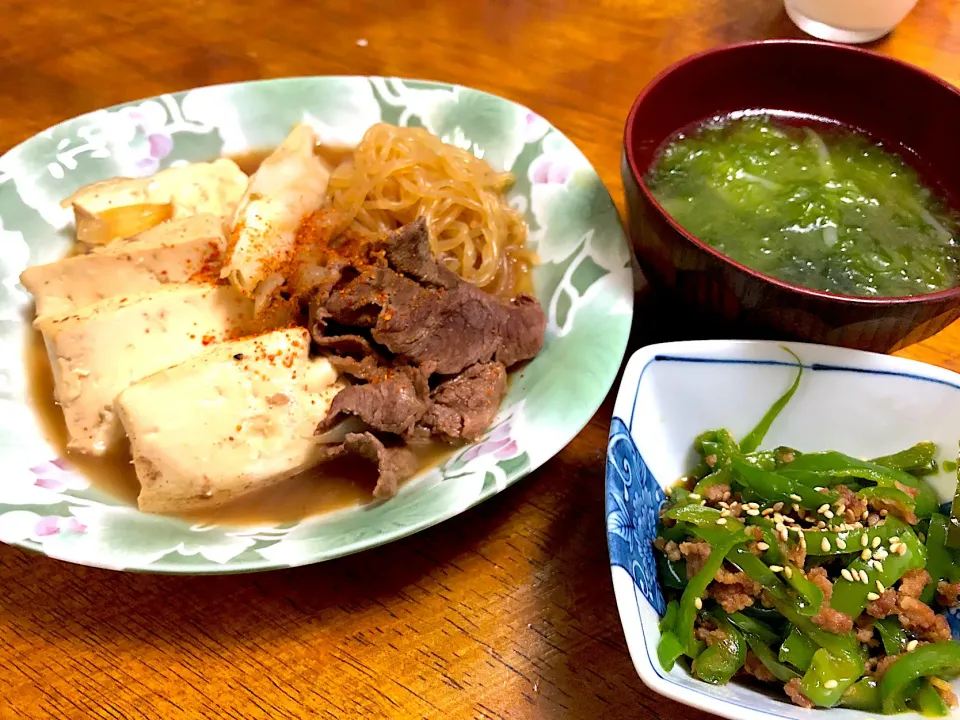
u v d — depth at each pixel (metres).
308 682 0.20
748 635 0.19
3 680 0.20
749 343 0.22
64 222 0.31
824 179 0.26
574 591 0.22
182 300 0.27
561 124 0.35
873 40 0.39
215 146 0.33
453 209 0.31
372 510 0.23
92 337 0.25
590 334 0.25
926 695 0.18
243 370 0.24
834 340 0.22
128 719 0.19
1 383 0.26
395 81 0.34
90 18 0.41
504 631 0.21
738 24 0.41
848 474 0.21
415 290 0.26
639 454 0.21
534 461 0.22
